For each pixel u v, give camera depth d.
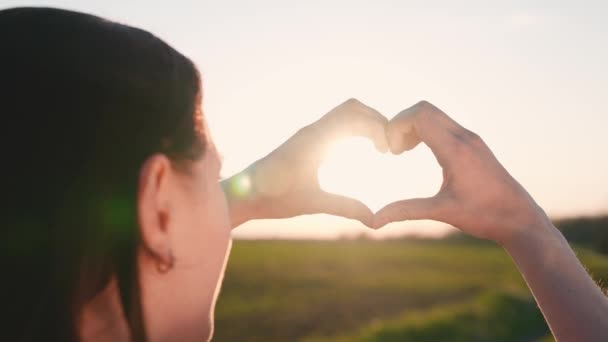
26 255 0.62
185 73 0.69
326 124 0.95
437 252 49.53
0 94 0.64
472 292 28.20
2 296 0.62
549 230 0.85
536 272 0.83
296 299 25.36
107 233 0.63
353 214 0.92
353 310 23.36
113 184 0.63
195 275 0.68
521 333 19.31
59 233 0.62
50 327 0.61
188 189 0.68
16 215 0.62
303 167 0.95
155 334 0.67
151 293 0.66
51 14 0.67
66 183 0.63
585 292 0.81
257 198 0.95
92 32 0.66
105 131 0.64
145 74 0.66
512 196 0.85
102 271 0.64
